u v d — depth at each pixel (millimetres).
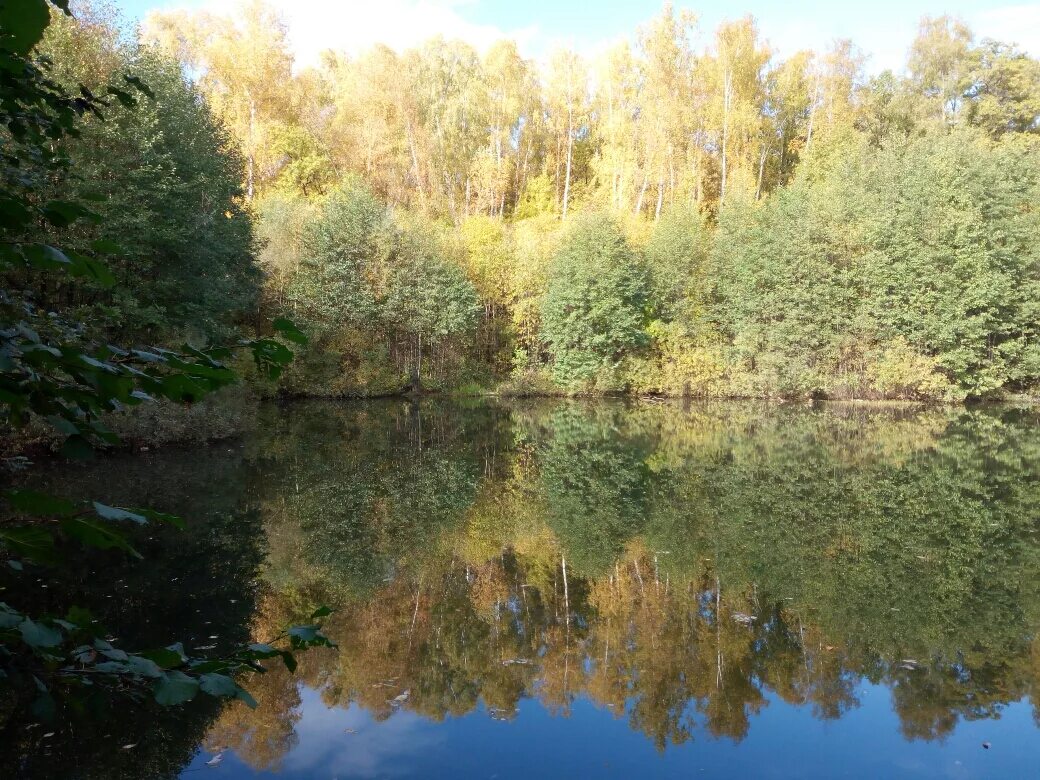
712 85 41719
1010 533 9492
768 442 18125
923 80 40625
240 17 39156
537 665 5703
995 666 5629
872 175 29625
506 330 34531
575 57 47844
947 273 26375
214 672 1403
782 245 28812
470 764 4309
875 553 8609
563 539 9203
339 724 4766
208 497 10797
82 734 4438
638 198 41812
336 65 53656
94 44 15945
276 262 28750
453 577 7703
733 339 31297
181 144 17312
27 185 1855
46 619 1365
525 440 18188
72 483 10898
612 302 30344
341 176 41625
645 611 6816
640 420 23328
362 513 10289
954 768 4312
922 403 27578
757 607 6902
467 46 51125
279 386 27688
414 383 32062
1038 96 38281
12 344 1248
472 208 44281
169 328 16125
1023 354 27438
